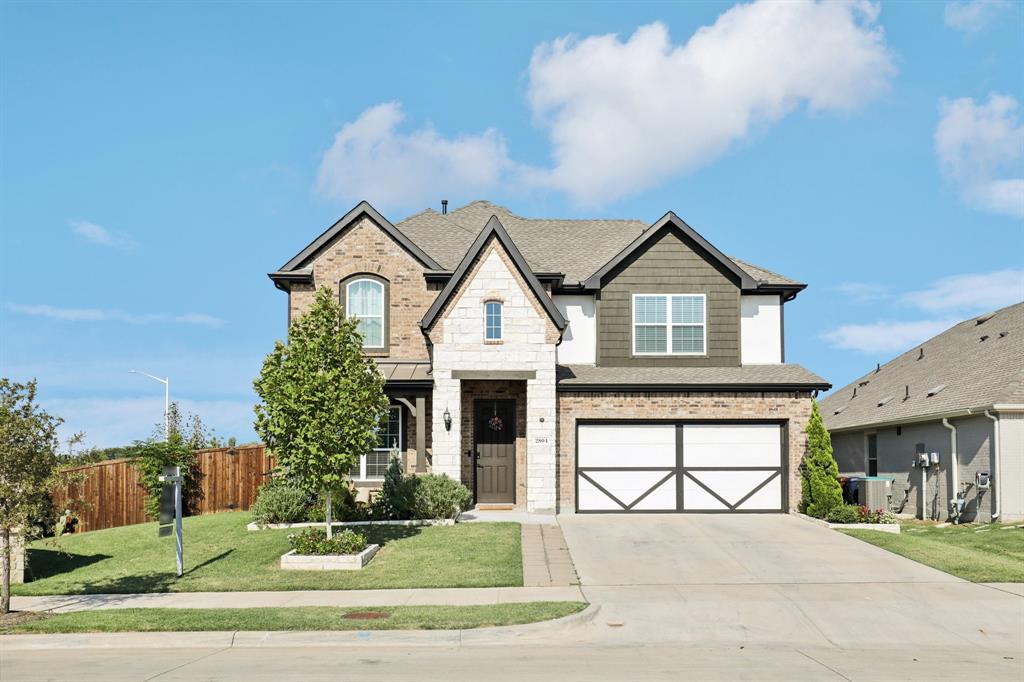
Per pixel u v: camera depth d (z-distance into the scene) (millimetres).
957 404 25156
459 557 17875
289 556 17422
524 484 24719
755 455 24422
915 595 15031
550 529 20984
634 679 9875
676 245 26219
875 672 10352
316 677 9992
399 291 26141
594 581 16109
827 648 11969
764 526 21812
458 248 28141
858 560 17812
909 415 27250
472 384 24922
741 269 26000
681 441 24438
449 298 23875
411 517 21703
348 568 17250
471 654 11438
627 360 25953
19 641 12406
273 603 14617
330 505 19188
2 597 14414
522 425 24875
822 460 23094
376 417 19250
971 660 11180
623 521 22547
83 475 15219
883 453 30562
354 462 18703
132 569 17828
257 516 21594
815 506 22953
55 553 19750
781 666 10688
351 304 26141
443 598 14773
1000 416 23188
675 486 24344
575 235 30000
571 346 26172
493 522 21531
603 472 24344
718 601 14594
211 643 12336
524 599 14594
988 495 23484
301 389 18078
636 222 31125
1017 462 23109
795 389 24344
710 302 26109
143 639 12391
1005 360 26031
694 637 12594
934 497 26422
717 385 24250
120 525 26312
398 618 13008
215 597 15297
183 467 26312
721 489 24344
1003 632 12922
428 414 24984
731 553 18500
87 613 13953
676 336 26062
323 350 18484
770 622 13391
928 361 33094
